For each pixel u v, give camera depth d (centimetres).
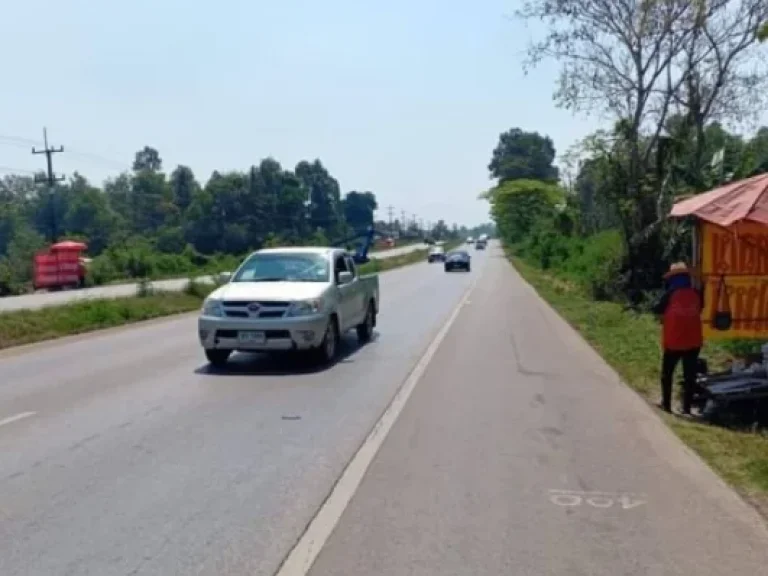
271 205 9706
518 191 10362
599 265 3117
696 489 705
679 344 1044
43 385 1252
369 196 14700
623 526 612
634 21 2688
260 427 941
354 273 1728
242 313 1390
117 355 1627
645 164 2752
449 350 1633
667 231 2688
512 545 573
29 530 603
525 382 1250
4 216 9119
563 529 605
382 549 565
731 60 2636
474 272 5922
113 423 964
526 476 743
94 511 645
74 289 4681
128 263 5834
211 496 683
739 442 873
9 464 782
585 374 1329
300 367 1414
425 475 745
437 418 991
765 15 2552
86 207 9512
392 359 1509
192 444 859
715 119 2700
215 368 1410
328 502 667
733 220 1078
